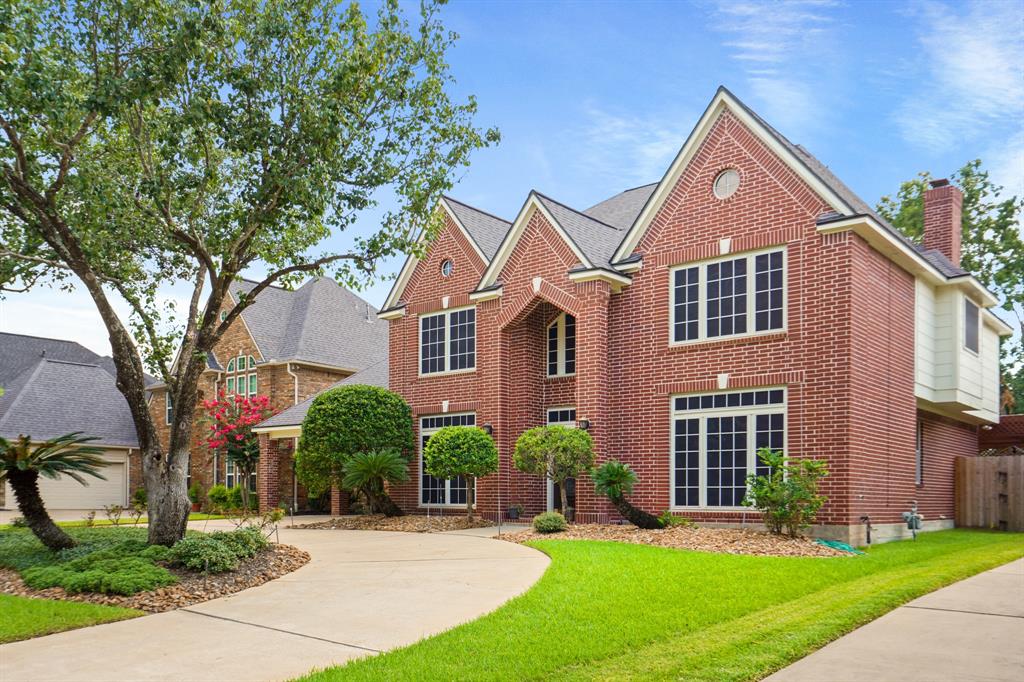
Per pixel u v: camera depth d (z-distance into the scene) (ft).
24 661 24.29
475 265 76.23
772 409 56.08
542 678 21.25
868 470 53.83
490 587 35.22
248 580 38.22
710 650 23.32
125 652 25.29
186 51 39.73
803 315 54.70
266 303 119.65
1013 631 25.71
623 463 60.95
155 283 53.36
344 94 44.34
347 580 38.42
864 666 21.83
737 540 47.37
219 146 49.21
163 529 42.27
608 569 37.29
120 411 125.59
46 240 43.78
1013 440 89.45
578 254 65.10
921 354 64.39
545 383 72.59
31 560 41.73
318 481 75.72
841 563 39.96
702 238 60.39
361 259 47.65
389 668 22.20
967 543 53.36
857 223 52.49
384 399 76.33
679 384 60.34
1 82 37.22
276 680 21.98
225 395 115.85
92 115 41.73
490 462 66.03
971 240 122.83
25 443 43.47
